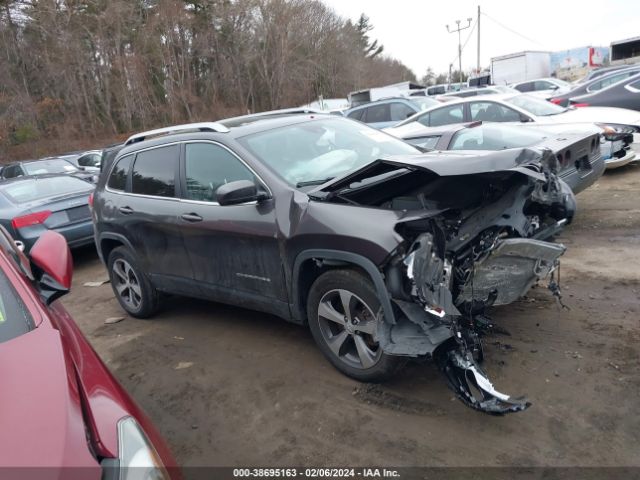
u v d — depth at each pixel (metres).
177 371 4.09
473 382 2.77
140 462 1.71
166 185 4.55
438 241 3.10
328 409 3.28
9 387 1.77
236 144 4.01
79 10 34.88
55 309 2.66
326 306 3.51
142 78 36.69
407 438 2.91
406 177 3.72
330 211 3.32
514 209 3.64
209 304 5.45
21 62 33.94
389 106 13.60
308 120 4.57
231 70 42.91
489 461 2.66
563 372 3.29
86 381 1.96
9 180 8.55
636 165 9.07
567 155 5.75
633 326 3.72
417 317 2.93
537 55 29.23
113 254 5.32
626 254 5.14
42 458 1.51
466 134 6.70
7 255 2.60
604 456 2.59
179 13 37.72
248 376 3.84
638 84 11.18
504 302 3.36
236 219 3.84
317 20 49.22
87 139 34.56
